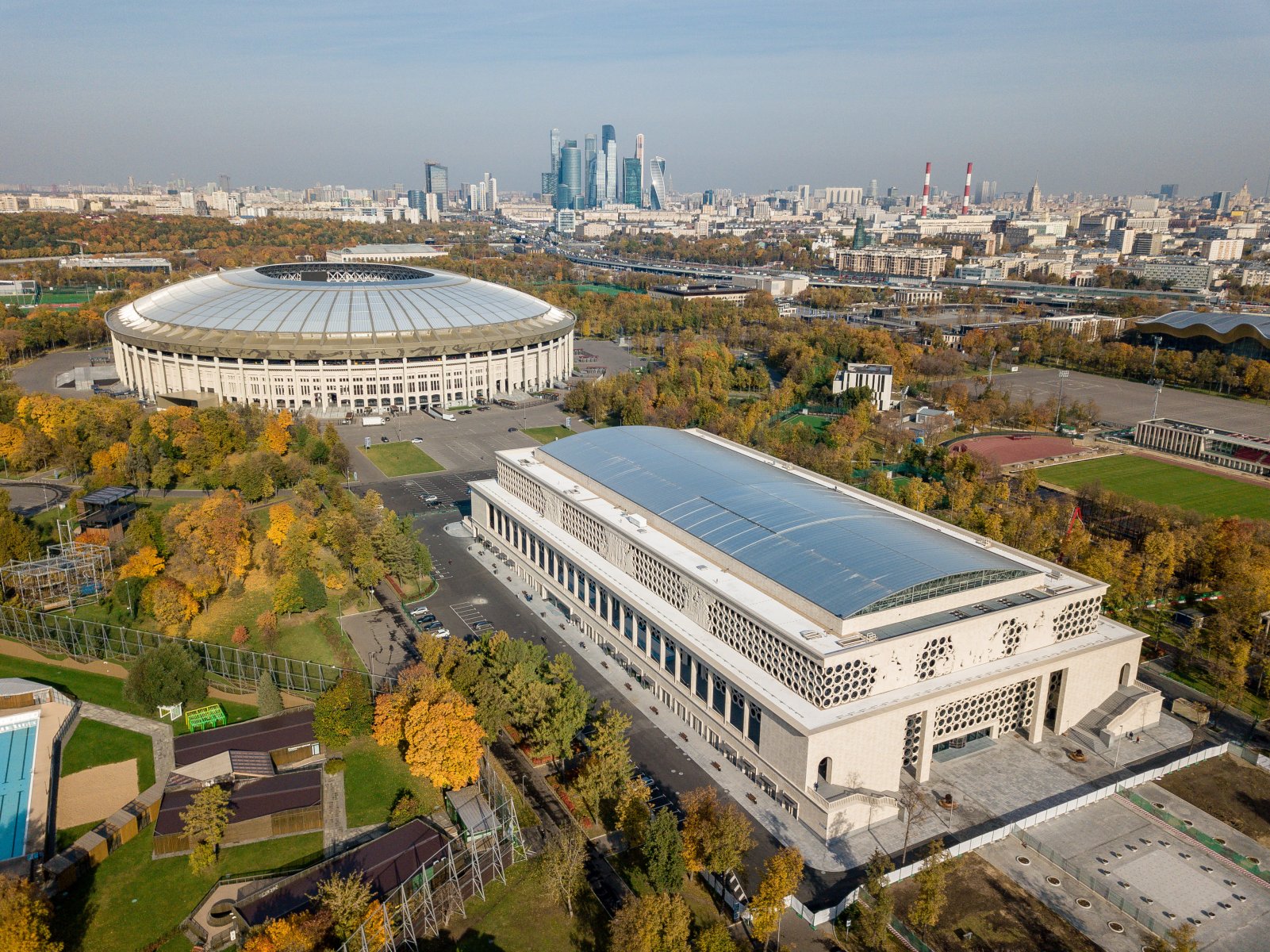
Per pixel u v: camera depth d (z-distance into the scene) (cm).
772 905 9850
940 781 13312
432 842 11469
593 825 12250
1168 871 11625
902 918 10731
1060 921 10769
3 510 19988
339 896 9944
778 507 16725
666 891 10456
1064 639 14862
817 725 11988
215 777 12469
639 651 16012
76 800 12506
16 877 10638
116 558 19400
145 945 10106
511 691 13800
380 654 16600
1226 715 15325
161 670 14512
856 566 14125
